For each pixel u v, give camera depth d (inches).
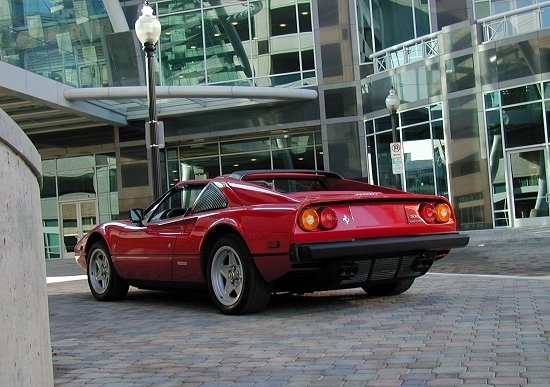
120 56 980.6
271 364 170.4
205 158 1122.7
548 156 832.9
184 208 287.1
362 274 247.3
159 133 499.2
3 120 102.5
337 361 169.9
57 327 251.0
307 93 1032.8
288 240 230.8
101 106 1003.9
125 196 1101.7
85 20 947.3
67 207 1137.4
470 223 891.4
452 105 908.0
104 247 327.3
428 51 962.1
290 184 279.0
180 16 1079.6
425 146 946.1
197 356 184.9
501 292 286.4
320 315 246.1
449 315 231.6
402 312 243.6
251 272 246.8
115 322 257.0
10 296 100.2
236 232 252.1
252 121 1073.5
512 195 860.6
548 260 440.5
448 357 167.9
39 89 835.4
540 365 155.1
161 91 930.1
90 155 1129.4
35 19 845.2
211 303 300.2
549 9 851.4
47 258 1136.2
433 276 376.2
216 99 1056.2
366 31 1055.0
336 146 1044.5
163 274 289.3
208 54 1075.9
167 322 249.6
